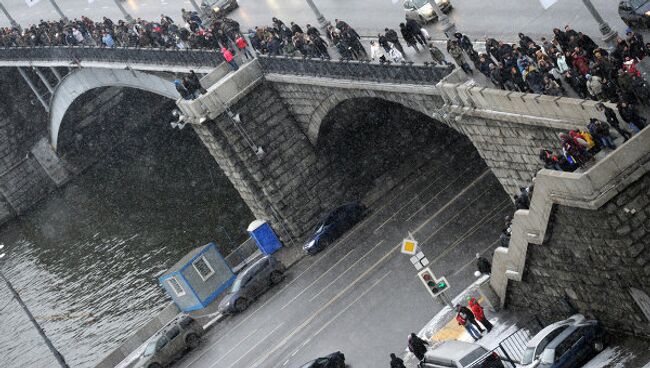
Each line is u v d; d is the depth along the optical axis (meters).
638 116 104.62
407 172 193.88
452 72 136.25
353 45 161.75
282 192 197.75
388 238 174.88
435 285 132.50
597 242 109.19
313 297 170.25
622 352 110.69
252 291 181.25
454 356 115.25
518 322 127.31
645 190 104.38
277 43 185.12
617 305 112.25
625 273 108.38
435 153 193.88
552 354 110.94
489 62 130.50
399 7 179.00
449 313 141.25
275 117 195.62
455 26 149.12
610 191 104.12
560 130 118.94
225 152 196.25
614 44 120.06
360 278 167.25
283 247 199.75
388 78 152.50
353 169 199.00
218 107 193.00
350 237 183.62
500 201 165.62
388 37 151.12
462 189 177.62
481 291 132.62
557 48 125.50
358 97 168.88
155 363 175.50
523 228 118.81
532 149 127.94
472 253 153.88
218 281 196.00
